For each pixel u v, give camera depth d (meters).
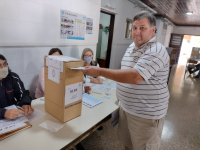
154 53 0.90
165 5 4.17
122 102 1.18
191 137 2.09
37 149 0.77
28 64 2.00
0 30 1.63
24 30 1.84
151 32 1.01
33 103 1.31
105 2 3.21
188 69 6.02
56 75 0.96
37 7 1.92
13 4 1.67
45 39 2.12
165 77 1.03
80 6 2.53
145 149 1.16
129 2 4.24
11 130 0.89
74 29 2.53
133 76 0.87
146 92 1.01
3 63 1.13
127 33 4.71
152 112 1.06
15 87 1.28
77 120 1.08
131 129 1.19
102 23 4.95
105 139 1.94
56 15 2.18
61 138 0.87
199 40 13.37
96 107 1.31
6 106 1.25
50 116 1.10
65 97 0.96
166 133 2.14
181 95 3.74
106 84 2.02
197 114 2.78
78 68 0.92
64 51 2.47
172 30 9.33
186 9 4.38
